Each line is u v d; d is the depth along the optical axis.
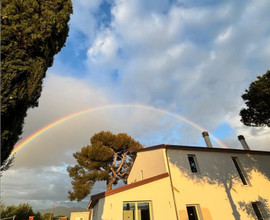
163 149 10.41
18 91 3.25
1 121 3.00
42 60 3.92
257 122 11.18
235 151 11.77
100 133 21.50
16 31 3.41
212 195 9.35
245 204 9.73
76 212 25.83
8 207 18.25
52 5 4.36
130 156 22.14
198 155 10.84
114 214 7.05
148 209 7.89
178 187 8.95
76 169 19.28
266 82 9.23
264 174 11.72
